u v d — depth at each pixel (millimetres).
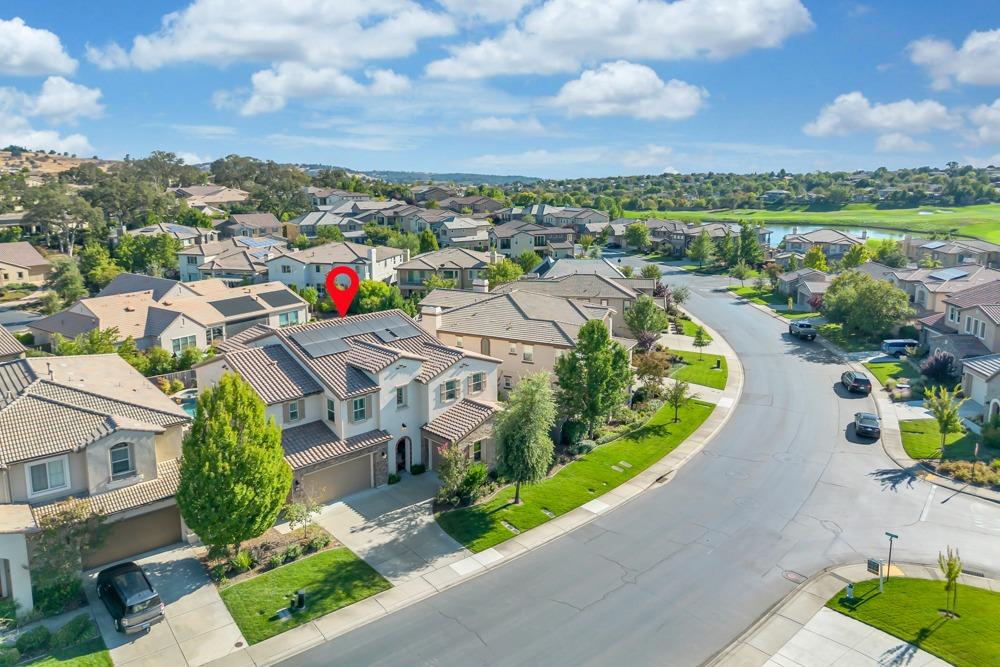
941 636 24984
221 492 27734
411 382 39000
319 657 24188
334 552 31141
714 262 130500
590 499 36938
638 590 28391
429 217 142250
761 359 65250
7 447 27672
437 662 23938
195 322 65250
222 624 25953
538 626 26000
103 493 29469
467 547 31781
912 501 36281
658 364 52438
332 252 93438
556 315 56469
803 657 24188
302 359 38062
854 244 119750
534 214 165750
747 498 36938
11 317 83938
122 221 144500
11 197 145500
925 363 55344
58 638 24406
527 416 34906
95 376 36844
